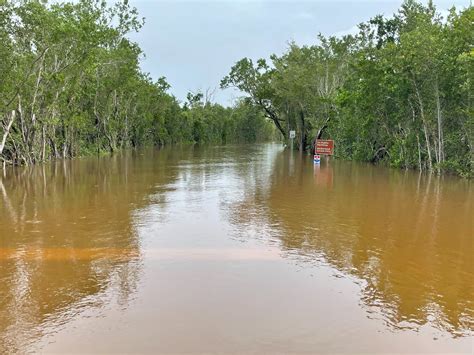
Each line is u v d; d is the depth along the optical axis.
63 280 6.57
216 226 10.16
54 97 28.38
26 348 4.63
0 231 9.62
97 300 5.83
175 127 70.94
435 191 16.14
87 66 29.09
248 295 6.02
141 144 59.47
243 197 14.52
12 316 5.38
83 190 16.06
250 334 4.93
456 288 6.39
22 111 26.39
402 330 5.09
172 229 9.84
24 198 14.16
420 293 6.19
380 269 7.19
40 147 29.42
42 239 8.93
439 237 9.28
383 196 14.84
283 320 5.29
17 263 7.37
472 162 20.48
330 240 8.98
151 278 6.65
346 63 37.84
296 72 41.00
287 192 15.72
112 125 44.44
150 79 53.03
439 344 4.79
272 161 32.22
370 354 4.56
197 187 17.03
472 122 20.34
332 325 5.18
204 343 4.73
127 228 9.92
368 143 31.09
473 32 19.64
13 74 23.88
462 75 20.05
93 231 9.62
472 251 8.26
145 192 15.57
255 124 93.75
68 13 26.86
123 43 38.81
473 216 11.46
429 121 23.47
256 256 7.81
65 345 4.69
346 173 22.98
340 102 32.28
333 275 6.87
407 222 10.73
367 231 9.77
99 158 35.34
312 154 42.53
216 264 7.33
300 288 6.30
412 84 23.27
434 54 21.19
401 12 31.53
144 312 5.47
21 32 23.25
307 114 45.16
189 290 6.18
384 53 24.75
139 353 4.53
